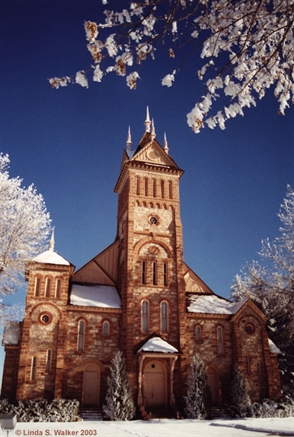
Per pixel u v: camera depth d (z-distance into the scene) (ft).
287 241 132.57
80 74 21.27
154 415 114.01
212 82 22.63
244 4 21.94
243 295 195.00
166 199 149.69
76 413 107.24
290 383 152.56
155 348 120.57
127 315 126.82
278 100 25.40
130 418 109.60
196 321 134.72
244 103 23.59
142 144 166.30
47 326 121.08
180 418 111.96
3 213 114.21
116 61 21.70
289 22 21.22
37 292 124.36
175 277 138.51
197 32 22.21
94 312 128.06
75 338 122.93
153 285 135.03
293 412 117.70
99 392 119.14
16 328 123.65
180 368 125.18
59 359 116.88
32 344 117.80
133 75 22.41
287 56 24.38
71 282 141.79
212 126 23.25
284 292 135.64
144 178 150.82
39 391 113.19
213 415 117.39
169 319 131.95
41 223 118.52
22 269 113.80
